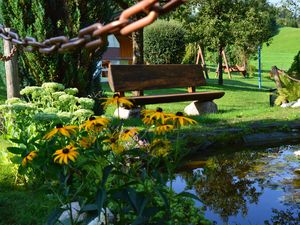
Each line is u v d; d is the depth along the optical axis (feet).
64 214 11.66
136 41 45.55
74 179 11.36
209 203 16.15
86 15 25.57
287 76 42.29
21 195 14.42
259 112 35.50
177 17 77.56
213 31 80.33
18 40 3.29
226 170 20.83
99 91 28.43
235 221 14.42
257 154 24.25
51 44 3.03
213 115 34.32
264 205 15.90
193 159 23.11
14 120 18.94
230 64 139.95
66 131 10.14
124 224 10.20
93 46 2.70
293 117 32.04
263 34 88.53
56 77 25.66
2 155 17.60
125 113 33.58
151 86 35.19
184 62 94.99
